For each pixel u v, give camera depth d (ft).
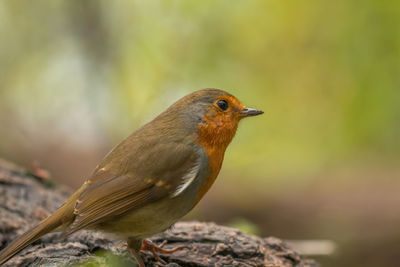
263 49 50.16
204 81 48.75
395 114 44.29
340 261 36.24
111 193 18.15
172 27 50.03
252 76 49.80
